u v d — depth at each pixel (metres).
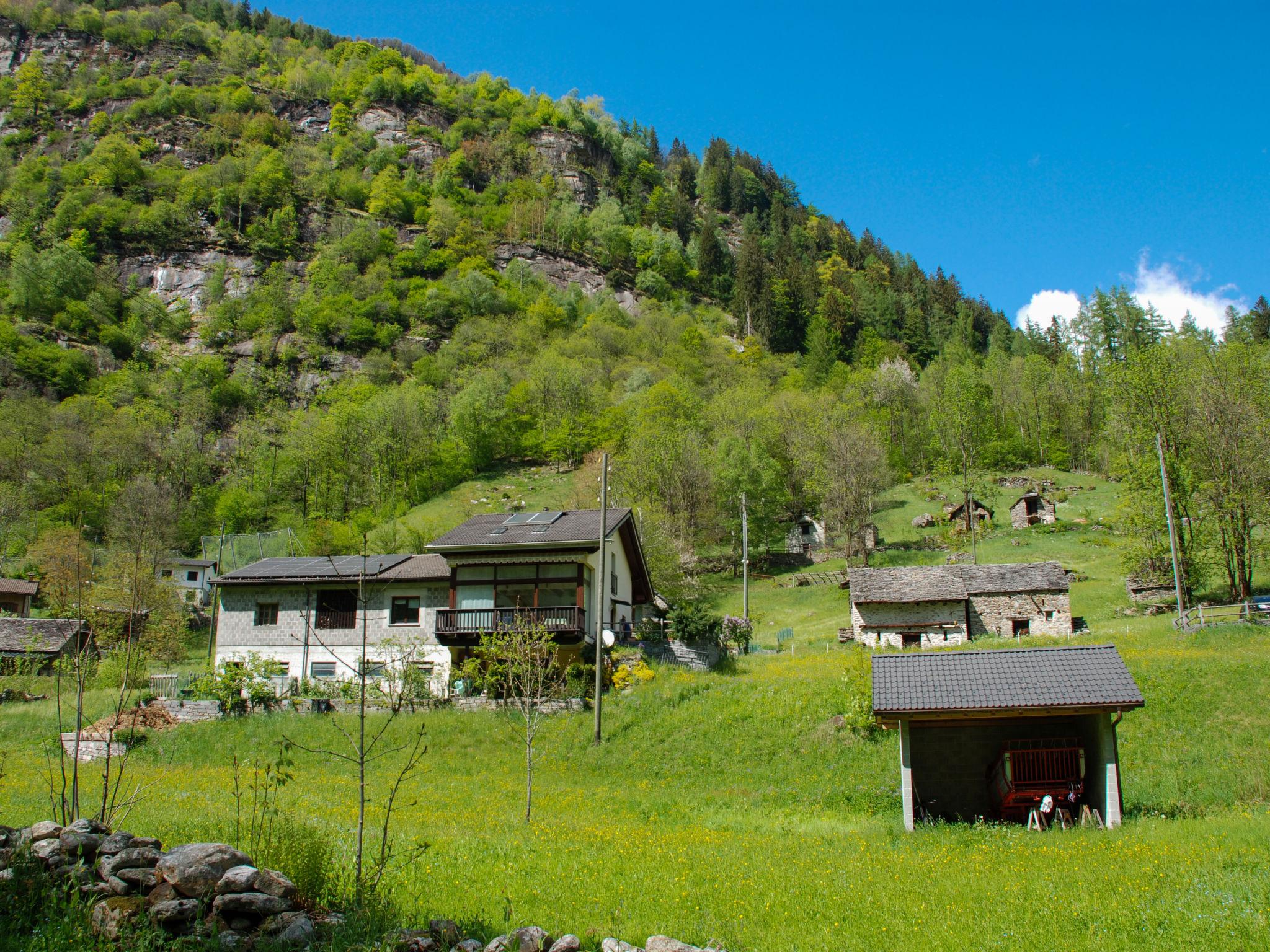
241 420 124.44
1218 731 25.33
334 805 21.00
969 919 10.84
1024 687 19.17
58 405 115.75
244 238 179.12
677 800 23.44
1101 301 127.88
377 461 103.50
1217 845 14.63
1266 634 37.50
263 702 32.38
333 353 151.62
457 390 131.75
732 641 45.47
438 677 35.75
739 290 188.62
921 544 77.25
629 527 41.31
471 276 169.75
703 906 11.41
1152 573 52.00
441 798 23.33
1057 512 80.75
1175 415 52.38
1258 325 135.25
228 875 9.10
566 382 118.81
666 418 92.88
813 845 16.67
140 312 153.50
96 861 9.63
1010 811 20.06
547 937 9.32
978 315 194.12
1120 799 18.61
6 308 143.38
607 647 35.41
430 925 9.44
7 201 174.25
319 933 8.95
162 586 52.44
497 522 39.44
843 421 91.56
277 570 40.59
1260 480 49.72
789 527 87.94
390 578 38.41
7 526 77.75
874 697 19.70
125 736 28.44
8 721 30.98
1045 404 111.19
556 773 26.89
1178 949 9.38
